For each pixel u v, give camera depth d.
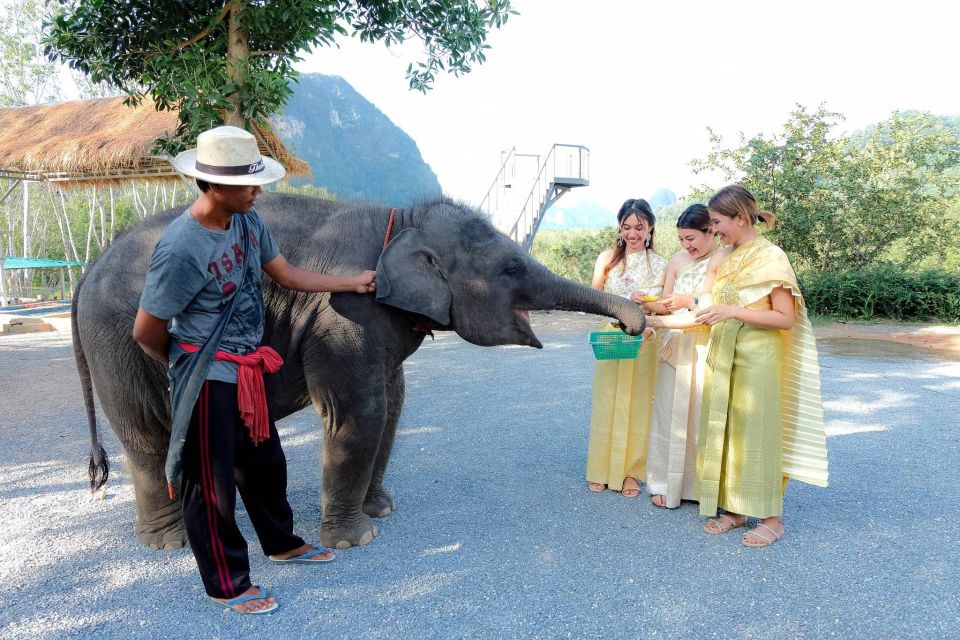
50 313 17.94
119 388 3.19
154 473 3.42
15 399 7.23
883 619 2.80
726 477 3.70
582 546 3.53
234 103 7.68
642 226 4.27
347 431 3.31
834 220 17.66
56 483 4.54
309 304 3.24
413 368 8.92
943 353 10.67
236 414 2.77
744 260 3.58
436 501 4.19
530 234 17.23
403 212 3.53
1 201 17.56
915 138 18.05
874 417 6.33
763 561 3.36
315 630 2.73
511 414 6.39
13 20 27.22
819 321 15.35
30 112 14.59
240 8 7.44
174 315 2.58
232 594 2.82
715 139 18.34
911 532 3.71
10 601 2.96
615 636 2.68
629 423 4.32
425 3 8.47
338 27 8.08
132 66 8.16
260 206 3.41
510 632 2.71
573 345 11.09
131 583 3.12
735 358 3.63
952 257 18.33
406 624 2.77
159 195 32.03
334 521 3.48
